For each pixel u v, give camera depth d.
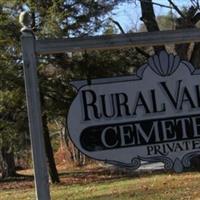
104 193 15.41
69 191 17.34
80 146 6.19
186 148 6.37
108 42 6.18
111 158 6.23
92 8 21.58
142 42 6.27
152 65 6.38
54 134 51.22
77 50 6.10
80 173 32.03
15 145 25.27
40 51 6.00
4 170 35.50
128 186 16.67
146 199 13.42
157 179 17.69
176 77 6.41
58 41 6.04
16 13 21.33
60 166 44.47
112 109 6.27
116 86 6.29
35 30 21.03
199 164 15.45
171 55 6.43
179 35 6.37
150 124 6.32
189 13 23.38
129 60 22.91
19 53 21.17
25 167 50.78
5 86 21.48
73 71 22.05
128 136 6.27
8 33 21.02
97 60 22.23
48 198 5.92
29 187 24.42
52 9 20.70
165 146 6.33
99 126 6.23
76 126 6.20
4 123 23.06
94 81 6.26
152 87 6.36
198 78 6.44
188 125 6.39
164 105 6.36
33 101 5.96
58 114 22.62
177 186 15.38
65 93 22.17
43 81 21.25
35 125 5.95
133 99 6.32
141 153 6.29
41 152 5.95
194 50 21.78
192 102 6.41
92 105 6.24
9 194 19.59
